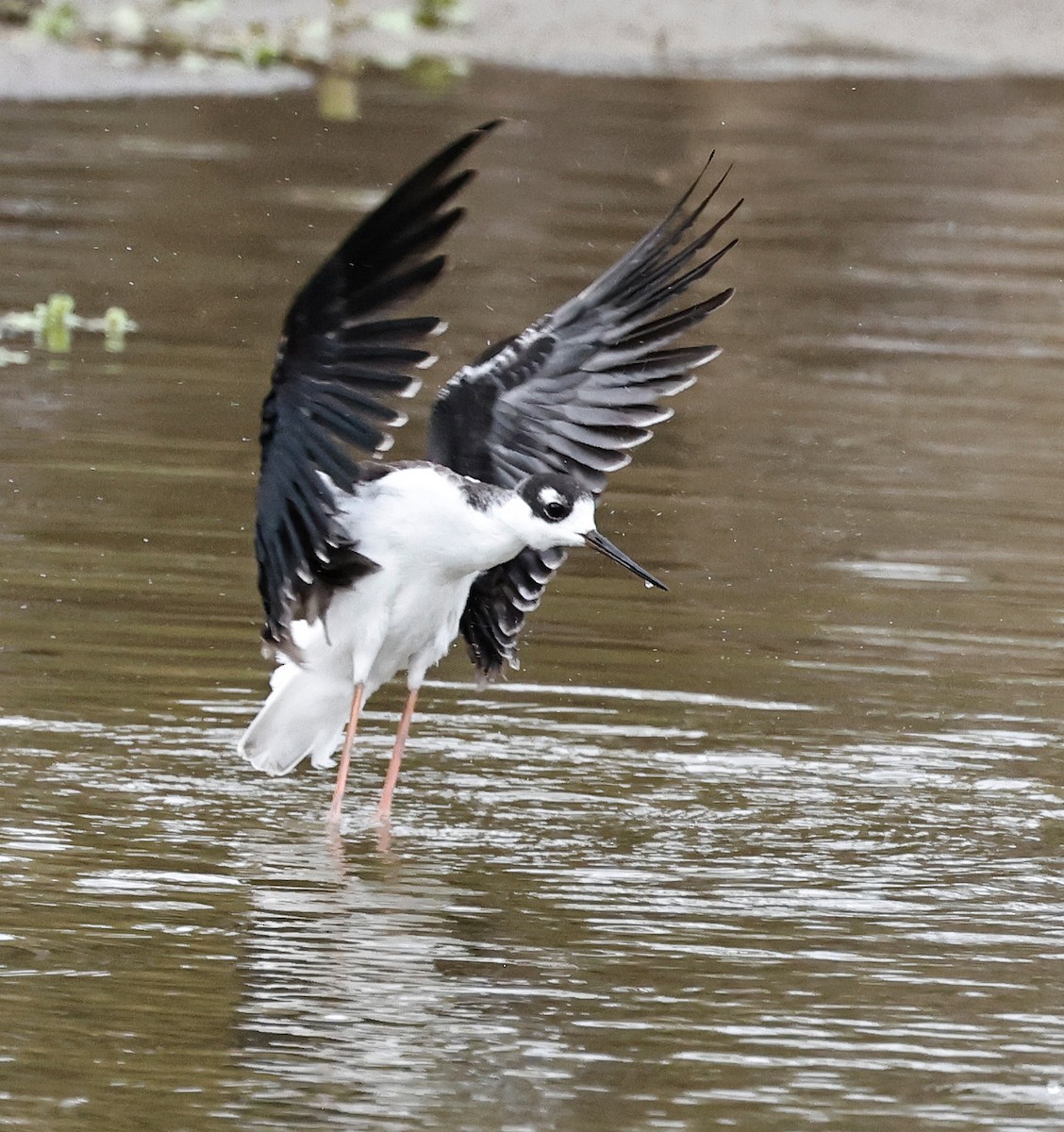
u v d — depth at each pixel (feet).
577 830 35.37
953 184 96.89
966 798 37.32
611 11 127.65
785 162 98.53
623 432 37.29
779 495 55.62
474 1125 25.25
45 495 51.88
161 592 45.83
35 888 31.94
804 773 38.32
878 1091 26.43
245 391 62.18
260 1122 25.18
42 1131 24.80
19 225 79.30
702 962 30.14
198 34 115.44
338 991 28.78
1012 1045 27.78
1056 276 81.97
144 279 73.67
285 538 34.50
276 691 36.78
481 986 29.12
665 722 40.57
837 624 46.16
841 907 32.37
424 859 34.01
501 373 37.35
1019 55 128.67
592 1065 26.91
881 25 131.23
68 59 107.14
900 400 65.67
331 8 123.13
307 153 93.56
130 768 37.35
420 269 31.12
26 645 42.45
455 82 111.24
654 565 49.60
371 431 32.58
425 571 36.06
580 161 95.25
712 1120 25.57
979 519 54.44
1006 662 44.37
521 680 42.50
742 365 68.85
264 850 34.12
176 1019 27.78
